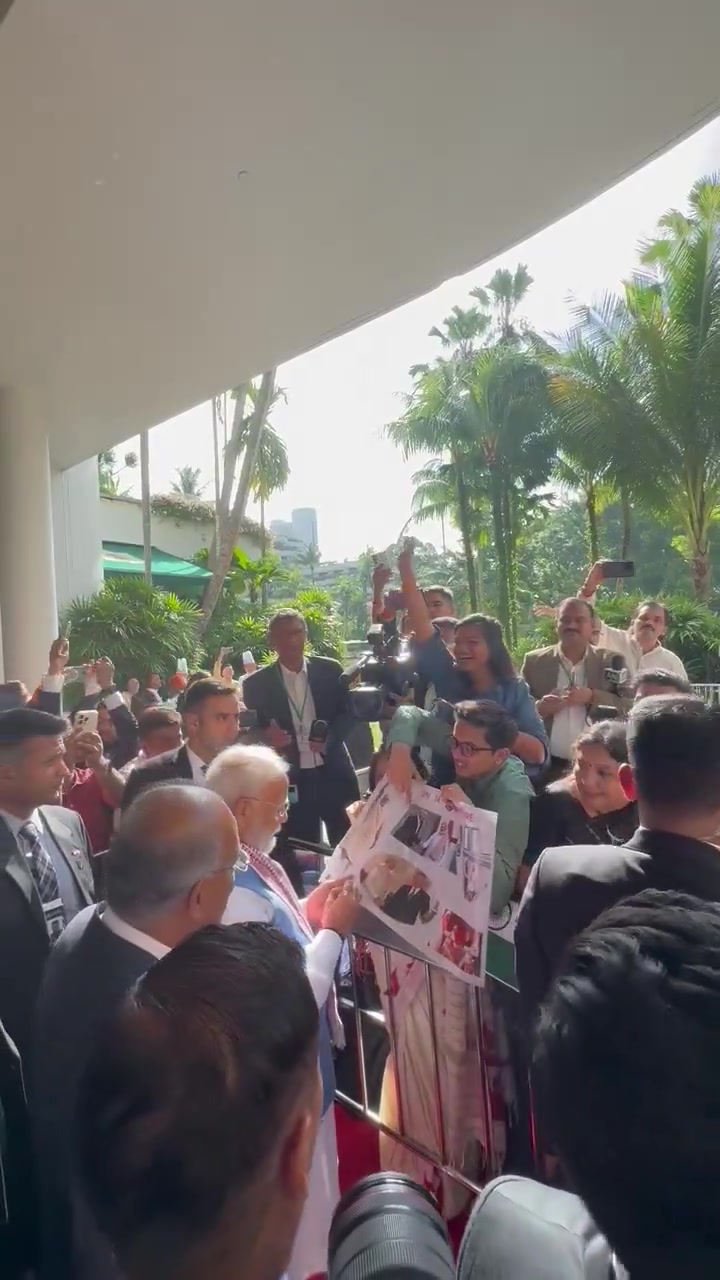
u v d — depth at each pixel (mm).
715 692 8945
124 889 1609
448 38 3457
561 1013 750
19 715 2514
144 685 12758
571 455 19828
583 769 2492
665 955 752
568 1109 709
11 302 5816
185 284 5641
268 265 5445
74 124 3932
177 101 3803
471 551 26906
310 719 4586
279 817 2365
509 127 4098
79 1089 837
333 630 19484
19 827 2514
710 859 1607
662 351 17359
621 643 4727
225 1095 763
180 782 1778
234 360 7156
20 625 7809
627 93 3875
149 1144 740
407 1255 815
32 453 7777
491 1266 805
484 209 4871
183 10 3244
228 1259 728
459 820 2164
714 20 3387
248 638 17609
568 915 1671
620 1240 677
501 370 24156
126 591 14352
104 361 7078
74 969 1578
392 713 3564
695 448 17797
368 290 5871
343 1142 2805
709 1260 645
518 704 3307
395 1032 2523
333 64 3609
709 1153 652
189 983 868
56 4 3199
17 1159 1534
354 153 4281
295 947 969
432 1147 2432
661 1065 678
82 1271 1169
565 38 3494
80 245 5066
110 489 30484
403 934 2199
